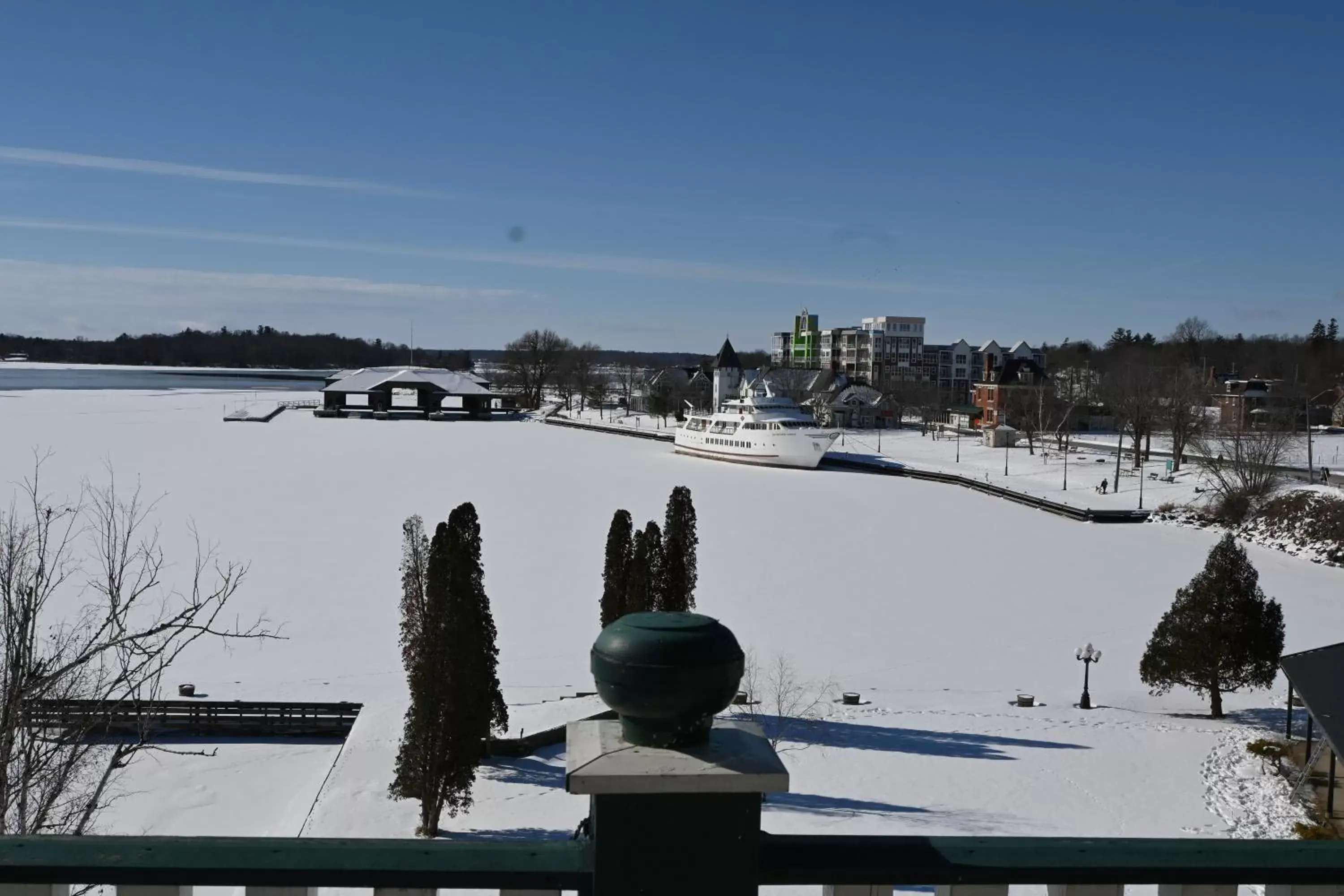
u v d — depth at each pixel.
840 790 22.02
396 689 28.83
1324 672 23.17
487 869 2.79
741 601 40.66
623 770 2.60
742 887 2.70
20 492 59.00
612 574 27.25
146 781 23.00
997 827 20.12
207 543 46.62
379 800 21.48
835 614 39.06
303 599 37.59
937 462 97.50
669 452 109.50
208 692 28.22
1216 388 128.50
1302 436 103.50
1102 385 132.38
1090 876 2.88
